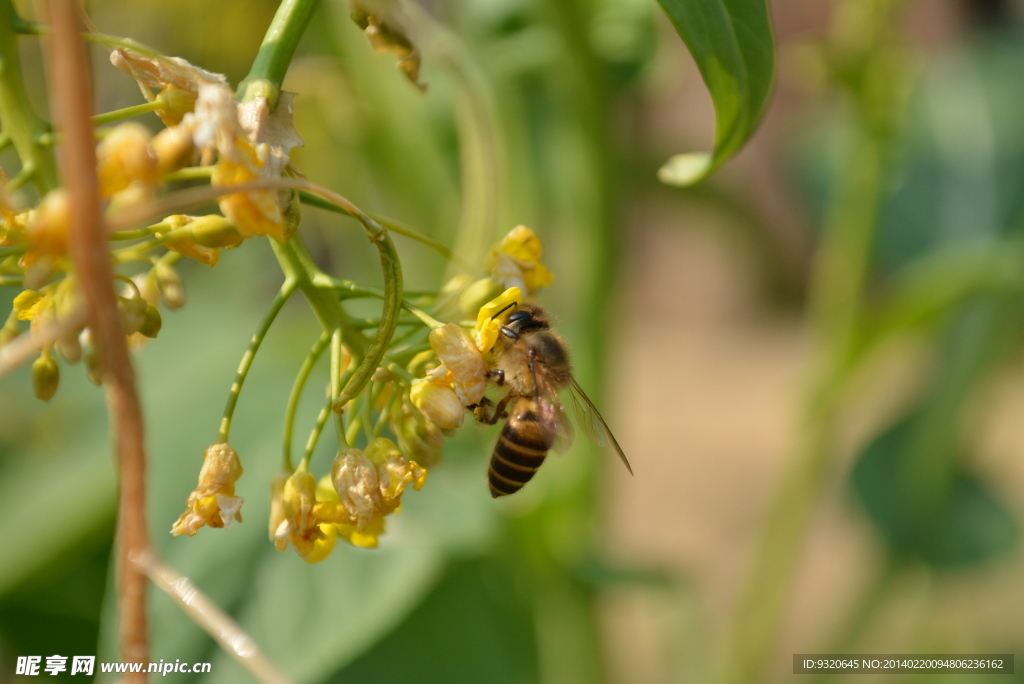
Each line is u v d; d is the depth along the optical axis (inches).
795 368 19.6
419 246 7.9
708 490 15.4
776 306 21.4
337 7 7.7
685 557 13.2
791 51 7.7
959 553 8.1
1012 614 9.4
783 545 8.0
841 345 7.8
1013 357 8.4
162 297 6.0
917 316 7.7
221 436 5.9
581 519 7.6
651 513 14.7
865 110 7.6
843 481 8.3
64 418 8.3
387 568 7.1
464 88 7.1
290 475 5.9
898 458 8.2
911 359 9.0
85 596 7.7
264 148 5.7
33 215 5.7
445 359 5.9
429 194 7.9
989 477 8.4
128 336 5.8
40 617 7.7
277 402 7.5
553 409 6.8
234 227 5.8
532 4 7.5
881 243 8.7
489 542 7.3
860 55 7.6
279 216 5.7
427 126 7.8
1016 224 8.6
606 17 7.5
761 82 6.0
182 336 8.4
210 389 7.5
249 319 8.5
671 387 19.2
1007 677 8.5
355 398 6.0
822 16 16.6
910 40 7.8
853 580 12.0
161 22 7.8
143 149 5.6
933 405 8.1
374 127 7.8
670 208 8.7
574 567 7.5
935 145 8.9
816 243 18.4
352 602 7.1
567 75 7.4
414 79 6.1
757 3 6.0
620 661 10.1
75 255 5.2
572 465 7.6
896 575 8.2
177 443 7.4
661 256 22.0
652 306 22.1
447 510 7.3
